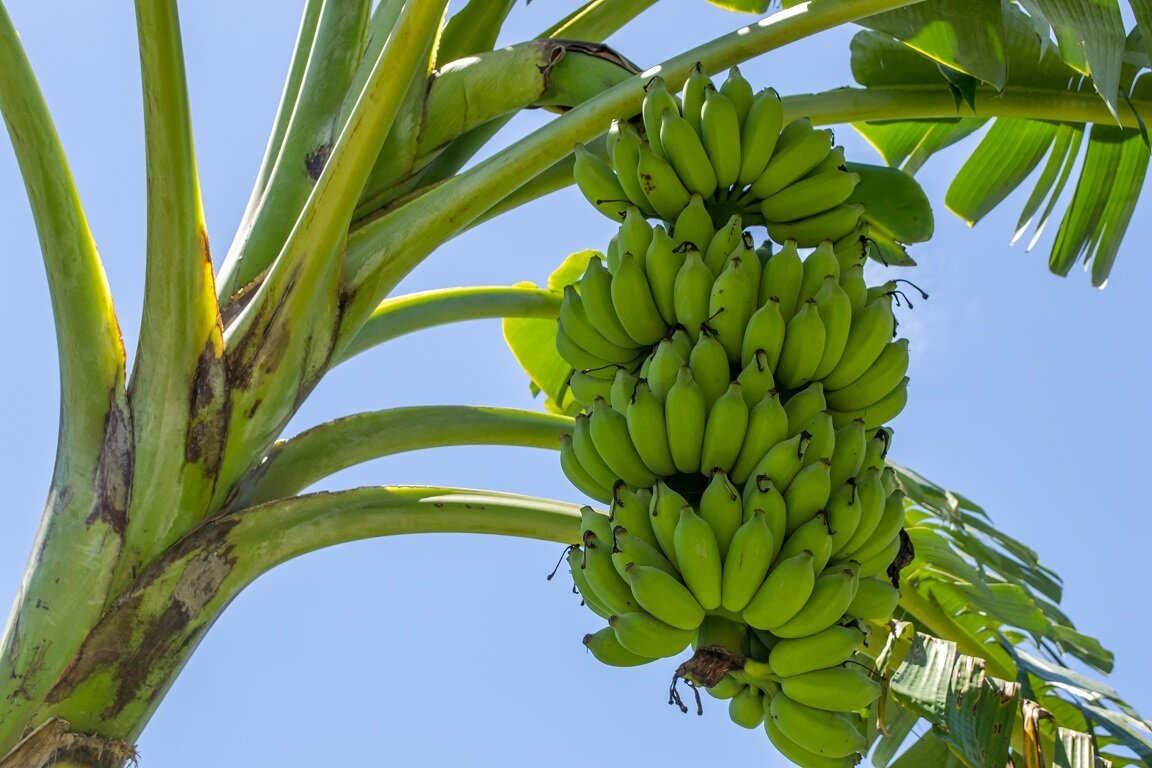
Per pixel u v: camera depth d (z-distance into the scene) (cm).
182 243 393
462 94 429
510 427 431
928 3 432
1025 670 452
